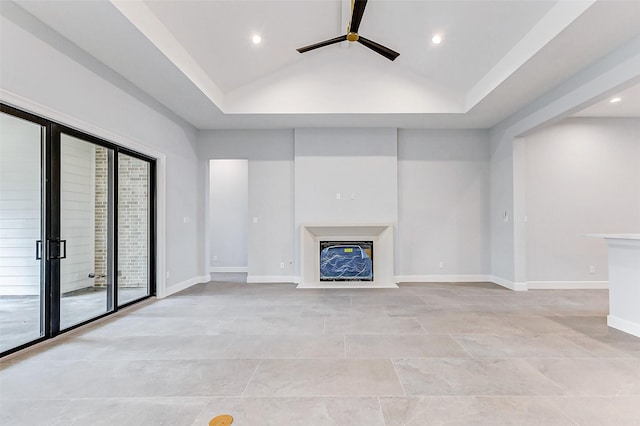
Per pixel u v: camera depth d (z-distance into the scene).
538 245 5.68
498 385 2.28
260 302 4.68
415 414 1.94
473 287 5.71
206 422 1.87
